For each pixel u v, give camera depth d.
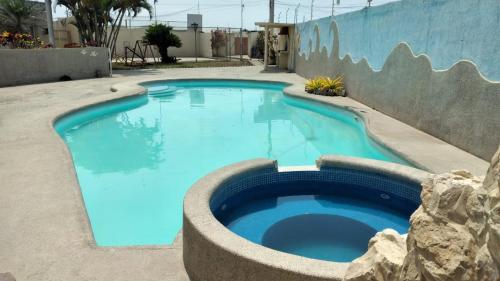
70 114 9.54
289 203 5.21
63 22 31.84
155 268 3.20
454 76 6.63
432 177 1.71
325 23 14.20
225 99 13.99
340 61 12.65
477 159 5.91
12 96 12.05
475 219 1.38
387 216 4.86
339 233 4.42
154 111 11.87
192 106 12.70
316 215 4.88
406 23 8.31
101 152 7.99
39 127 7.74
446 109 6.86
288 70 21.12
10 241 3.52
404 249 1.89
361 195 5.26
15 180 4.94
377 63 9.77
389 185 4.98
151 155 7.82
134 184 6.34
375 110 9.84
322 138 9.04
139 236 4.70
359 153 7.86
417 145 6.67
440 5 7.07
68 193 4.55
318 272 2.47
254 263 2.62
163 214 5.28
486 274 1.27
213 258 2.85
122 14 23.86
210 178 4.29
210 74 19.05
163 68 22.75
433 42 7.30
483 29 5.93
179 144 8.58
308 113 11.67
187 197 3.60
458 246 1.42
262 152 8.07
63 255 3.33
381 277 1.80
